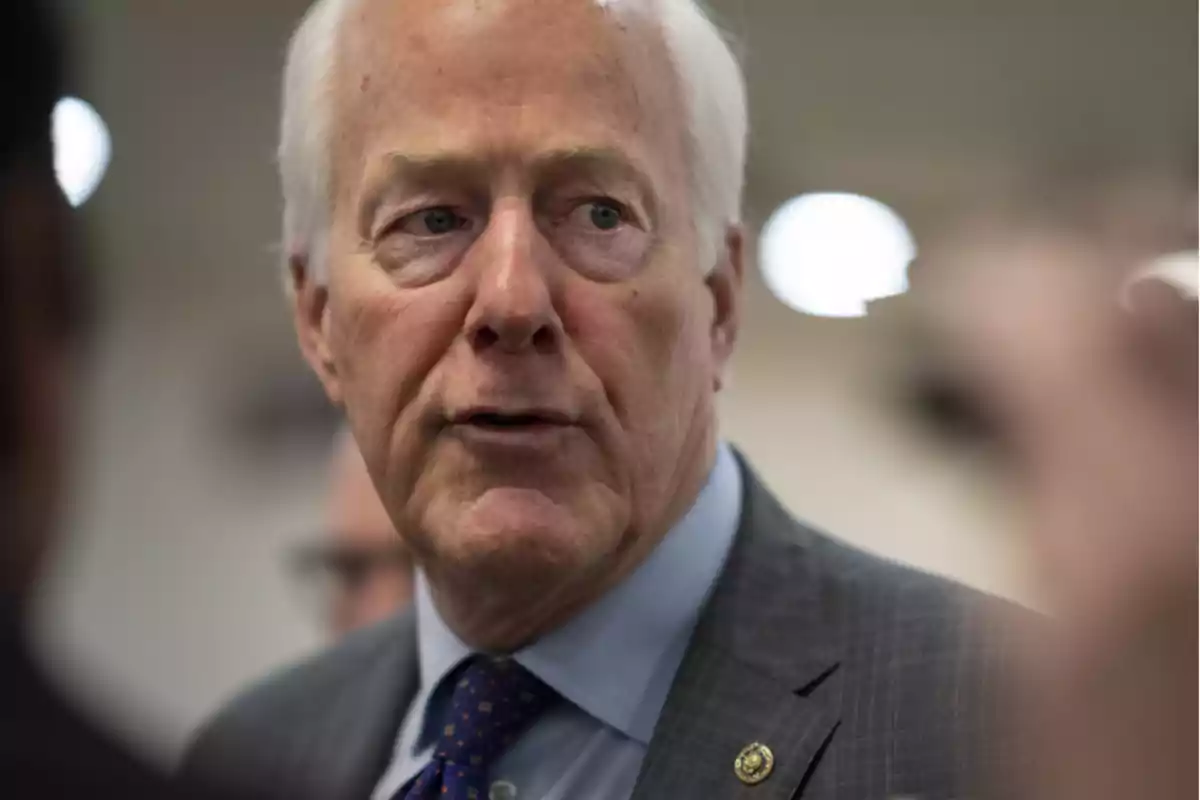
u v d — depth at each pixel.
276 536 3.25
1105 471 0.50
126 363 3.23
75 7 0.68
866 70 2.04
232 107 3.07
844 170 2.09
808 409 2.59
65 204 0.58
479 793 1.21
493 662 1.27
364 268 1.21
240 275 3.28
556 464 1.14
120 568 3.15
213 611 3.24
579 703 1.23
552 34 1.17
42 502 0.56
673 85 1.23
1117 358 0.50
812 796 1.11
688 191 1.24
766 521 1.35
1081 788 0.53
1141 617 0.50
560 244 1.17
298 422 3.30
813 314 2.48
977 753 1.04
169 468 3.26
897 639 1.18
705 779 1.14
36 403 0.56
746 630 1.24
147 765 0.59
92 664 1.44
